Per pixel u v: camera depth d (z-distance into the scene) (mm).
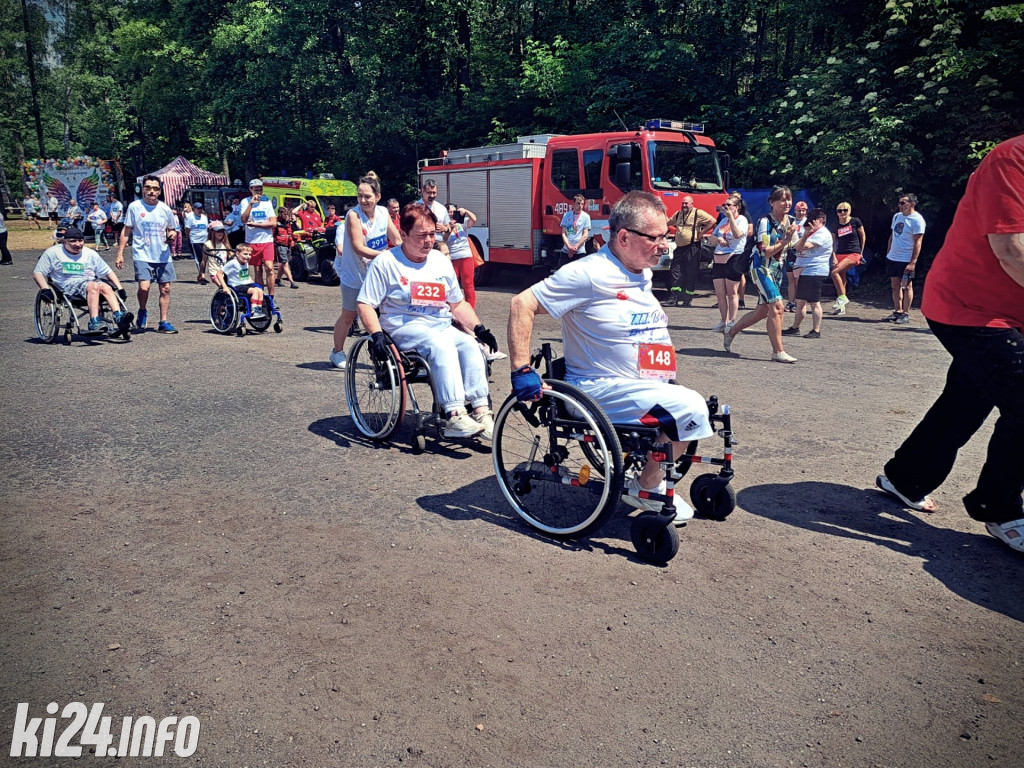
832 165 15891
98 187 39750
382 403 6152
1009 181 3494
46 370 7898
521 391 3873
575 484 4020
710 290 16016
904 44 16219
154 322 11273
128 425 5941
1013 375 3689
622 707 2629
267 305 10164
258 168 36000
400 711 2586
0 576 3502
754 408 6527
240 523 4129
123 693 2658
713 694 2709
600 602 3328
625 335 3922
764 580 3557
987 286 3725
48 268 9320
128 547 3820
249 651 2918
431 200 9914
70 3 55250
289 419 6141
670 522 3621
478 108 26969
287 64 29484
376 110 27578
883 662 2926
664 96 20875
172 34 40344
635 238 3801
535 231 15953
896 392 7113
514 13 27516
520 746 2430
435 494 4594
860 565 3723
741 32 21312
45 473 4887
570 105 22969
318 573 3561
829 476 4922
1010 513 3887
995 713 2635
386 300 5457
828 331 10664
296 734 2463
